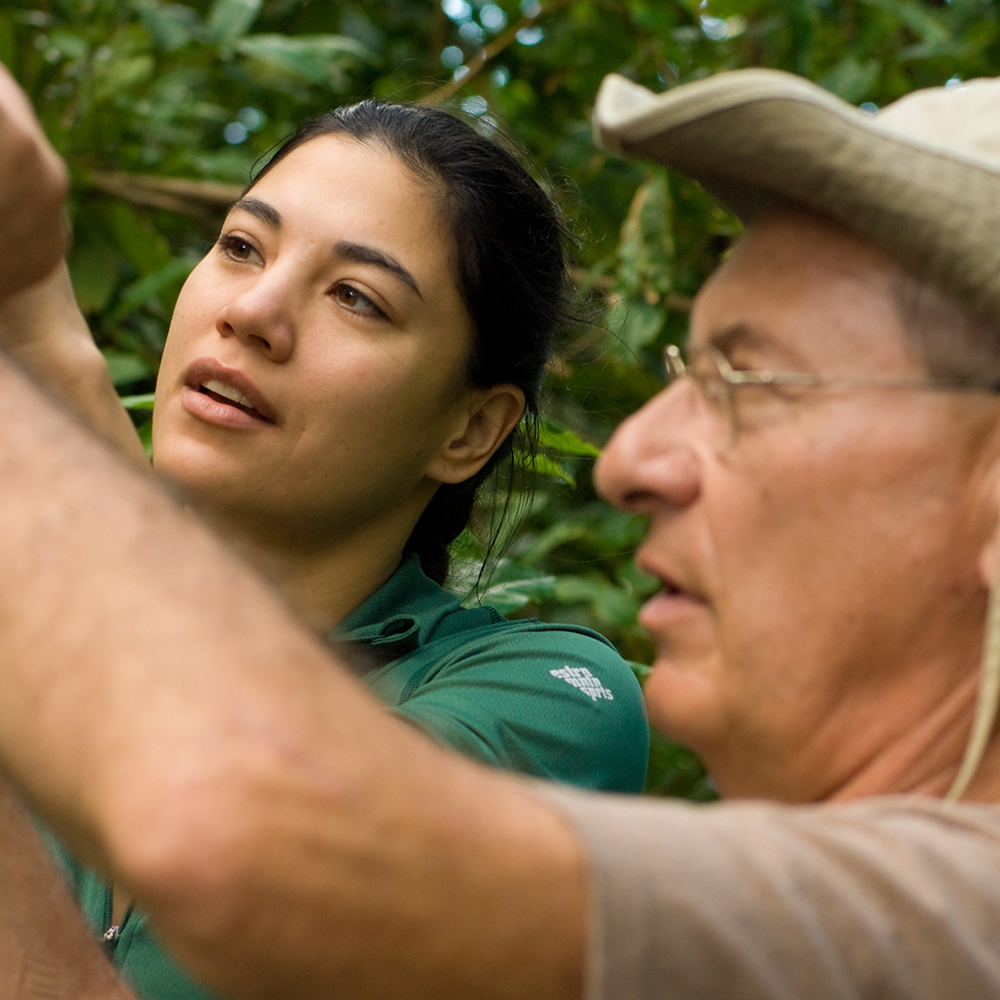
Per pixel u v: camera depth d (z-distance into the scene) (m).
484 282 1.72
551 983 0.57
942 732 0.81
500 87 3.12
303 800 0.54
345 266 1.62
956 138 0.81
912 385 0.79
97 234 2.50
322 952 0.54
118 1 2.59
